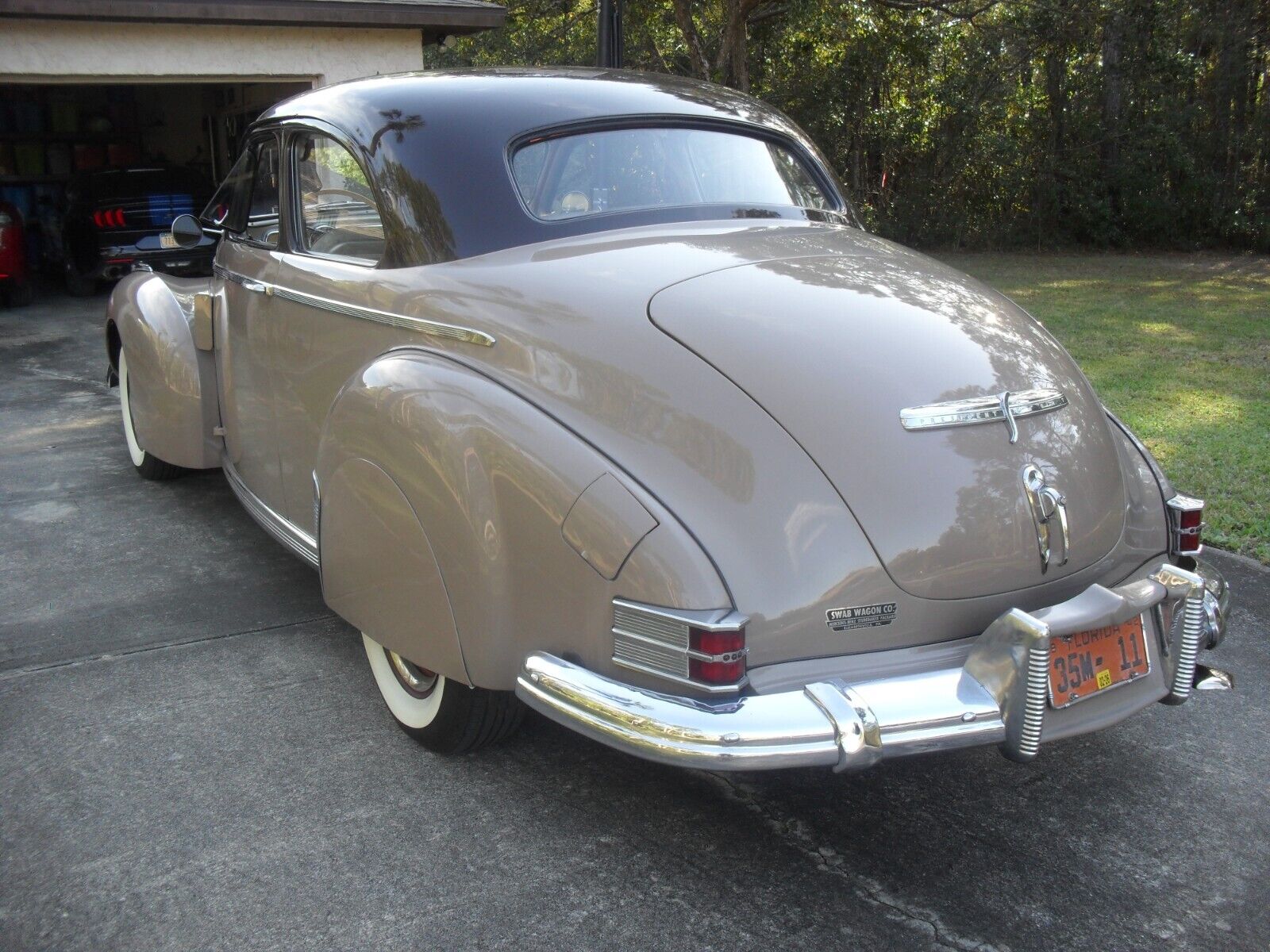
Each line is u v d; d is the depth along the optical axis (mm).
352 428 2617
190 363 4223
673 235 2793
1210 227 17953
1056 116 18016
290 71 10305
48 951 2176
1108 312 10906
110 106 14617
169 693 3246
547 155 2914
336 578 2754
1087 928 2281
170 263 8586
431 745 2879
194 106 14984
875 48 17688
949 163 18188
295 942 2211
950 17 18969
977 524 2236
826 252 2760
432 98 3020
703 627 2020
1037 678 2094
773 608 2105
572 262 2580
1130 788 2820
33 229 13586
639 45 19594
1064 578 2375
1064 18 17391
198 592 4000
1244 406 6629
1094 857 2527
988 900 2369
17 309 10969
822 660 2170
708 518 2125
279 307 3336
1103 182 17891
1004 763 2934
